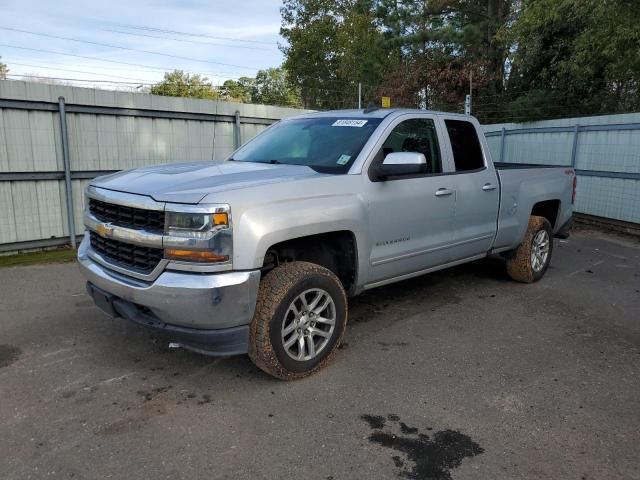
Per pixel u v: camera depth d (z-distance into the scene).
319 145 4.63
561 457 2.96
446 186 4.98
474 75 24.38
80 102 8.38
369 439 3.12
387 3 27.05
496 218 5.70
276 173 3.96
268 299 3.57
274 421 3.30
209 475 2.79
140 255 3.55
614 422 3.32
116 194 3.68
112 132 8.84
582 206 11.92
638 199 10.51
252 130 10.66
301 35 40.56
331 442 3.09
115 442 3.07
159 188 3.53
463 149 5.43
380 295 5.92
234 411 3.42
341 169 4.23
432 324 5.03
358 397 3.61
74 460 2.90
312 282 3.77
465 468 2.86
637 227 10.59
